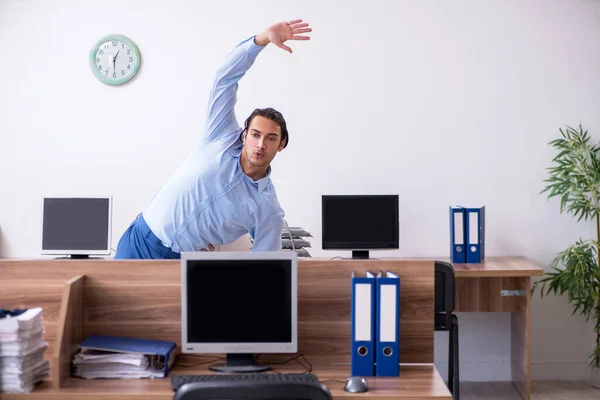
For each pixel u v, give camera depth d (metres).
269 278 2.79
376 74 5.15
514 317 5.02
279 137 3.62
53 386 2.62
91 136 5.22
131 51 5.18
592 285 4.94
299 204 5.18
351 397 2.53
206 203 3.71
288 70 5.16
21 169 5.23
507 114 5.14
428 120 5.15
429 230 5.18
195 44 5.18
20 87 5.21
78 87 5.21
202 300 2.79
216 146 3.74
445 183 5.16
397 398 2.54
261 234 3.85
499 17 5.12
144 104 5.20
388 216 4.75
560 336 5.23
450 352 4.15
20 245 5.24
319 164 5.17
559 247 5.17
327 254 5.20
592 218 5.14
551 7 5.11
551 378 5.24
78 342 2.83
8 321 2.56
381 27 5.14
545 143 5.14
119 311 2.88
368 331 2.76
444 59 5.14
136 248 3.81
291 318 2.79
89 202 4.80
